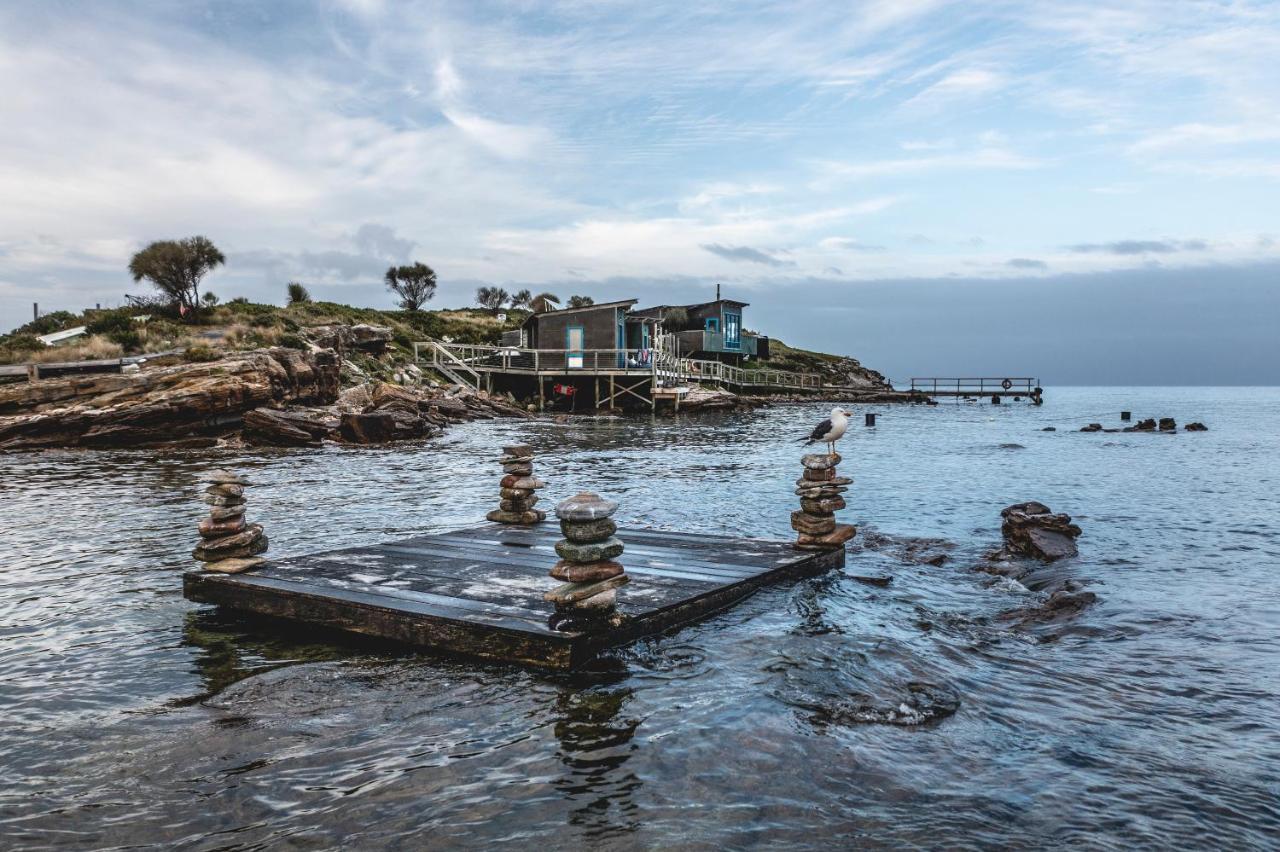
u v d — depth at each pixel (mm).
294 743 5598
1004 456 30031
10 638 8000
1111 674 7035
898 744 5562
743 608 8867
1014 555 12234
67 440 30312
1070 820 4586
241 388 32781
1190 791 4941
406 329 68438
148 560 11547
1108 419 60875
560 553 7207
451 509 16734
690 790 4906
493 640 7180
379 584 8641
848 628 8273
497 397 55250
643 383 58625
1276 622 8672
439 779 5066
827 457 11078
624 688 6582
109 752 5461
